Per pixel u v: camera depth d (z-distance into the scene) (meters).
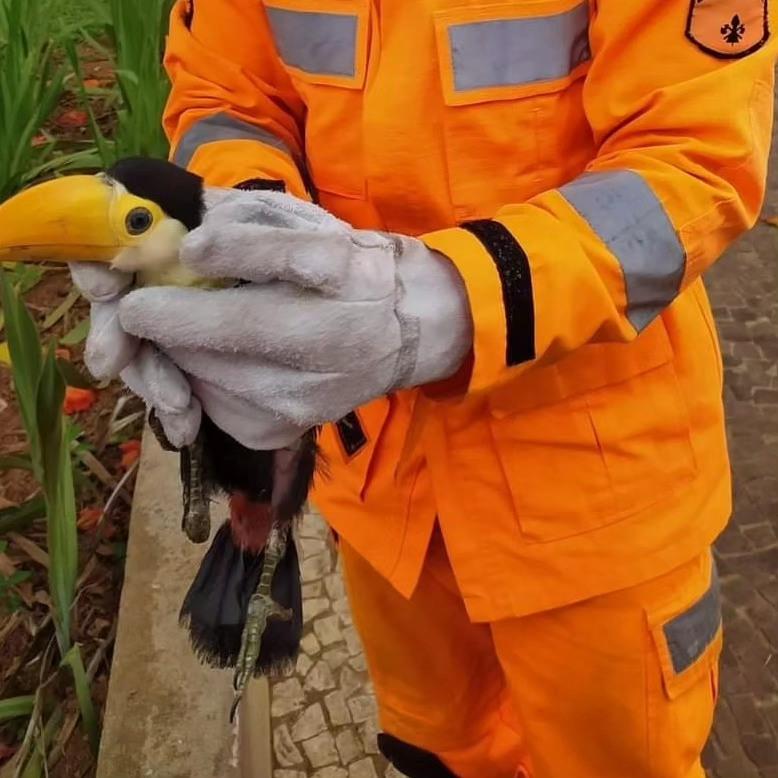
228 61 1.06
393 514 1.09
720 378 1.04
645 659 1.02
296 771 1.62
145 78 2.50
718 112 0.80
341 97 0.95
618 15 0.82
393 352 0.71
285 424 0.72
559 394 0.94
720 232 0.82
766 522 2.01
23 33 2.64
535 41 0.87
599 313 0.77
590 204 0.78
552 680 1.06
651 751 1.07
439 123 0.90
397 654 1.28
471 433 0.97
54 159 2.81
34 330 1.63
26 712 1.77
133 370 0.72
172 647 1.69
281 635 0.86
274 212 0.68
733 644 1.81
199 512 0.80
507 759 1.40
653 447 0.97
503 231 0.75
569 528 0.98
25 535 2.09
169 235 0.69
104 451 2.24
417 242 0.75
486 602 1.02
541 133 0.90
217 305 0.67
